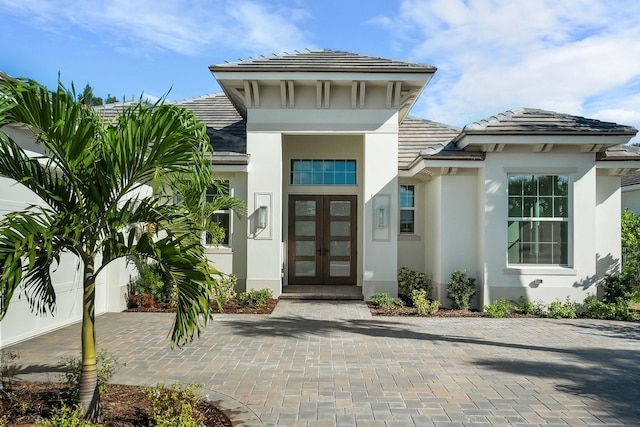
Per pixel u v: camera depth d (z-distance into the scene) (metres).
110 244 4.73
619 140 12.28
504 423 5.50
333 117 14.39
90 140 4.70
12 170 4.79
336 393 6.44
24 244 4.05
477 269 13.36
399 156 15.91
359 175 16.61
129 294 12.88
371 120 14.38
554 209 12.97
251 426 5.27
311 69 13.57
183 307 4.72
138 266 13.35
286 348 8.81
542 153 12.89
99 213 5.02
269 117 14.41
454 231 13.51
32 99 4.30
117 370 7.30
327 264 16.59
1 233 4.04
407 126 17.48
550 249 12.98
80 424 4.50
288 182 16.58
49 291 5.50
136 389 6.32
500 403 6.12
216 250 14.55
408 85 14.22
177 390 5.61
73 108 4.47
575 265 12.77
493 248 12.87
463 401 6.18
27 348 8.49
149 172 5.15
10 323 8.71
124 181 5.09
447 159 12.94
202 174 5.09
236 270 14.60
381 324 11.09
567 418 5.66
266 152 14.37
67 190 5.09
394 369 7.56
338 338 9.63
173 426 4.69
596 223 13.81
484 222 12.89
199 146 5.05
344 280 16.58
